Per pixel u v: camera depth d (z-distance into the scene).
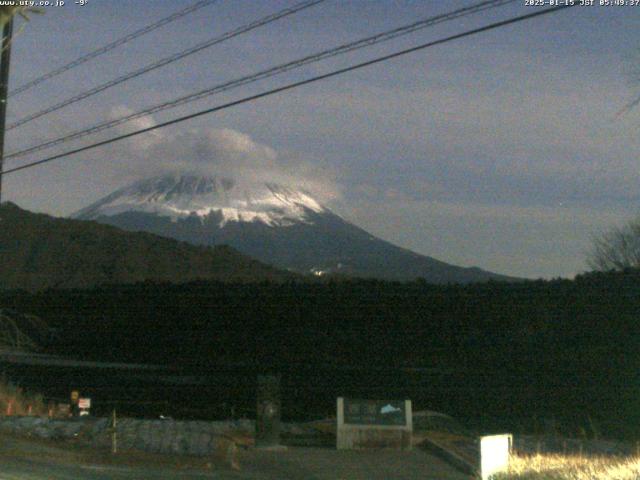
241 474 14.05
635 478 11.90
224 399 30.30
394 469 15.05
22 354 42.47
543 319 36.06
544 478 13.24
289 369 36.94
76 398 21.36
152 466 14.38
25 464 13.67
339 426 17.36
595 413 26.33
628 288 33.88
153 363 40.44
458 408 28.23
